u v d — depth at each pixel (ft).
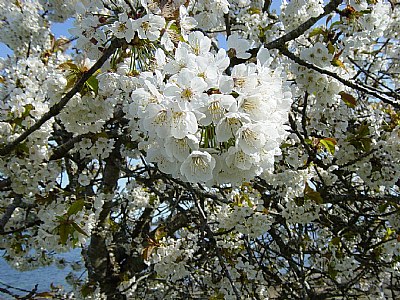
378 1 11.30
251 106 4.84
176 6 6.71
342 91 12.23
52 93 9.18
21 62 10.44
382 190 17.06
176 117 4.66
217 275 18.75
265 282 18.17
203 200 18.25
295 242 17.38
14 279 24.61
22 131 9.80
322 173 16.07
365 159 14.06
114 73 7.89
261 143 4.66
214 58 5.14
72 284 21.75
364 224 19.19
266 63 5.18
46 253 21.26
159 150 5.21
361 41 11.61
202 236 15.10
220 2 10.90
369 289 21.84
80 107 9.23
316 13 14.02
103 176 17.81
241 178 5.22
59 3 15.99
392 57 21.13
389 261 17.69
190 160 4.93
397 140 13.74
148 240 15.88
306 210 14.32
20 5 14.71
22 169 10.11
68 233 9.99
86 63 8.50
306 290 15.79
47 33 14.69
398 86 21.85
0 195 13.88
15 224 16.05
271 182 14.52
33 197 11.27
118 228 21.13
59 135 13.52
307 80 11.96
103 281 19.07
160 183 21.43
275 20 16.17
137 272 20.56
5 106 9.75
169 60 5.44
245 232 13.91
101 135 10.62
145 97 5.01
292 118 13.75
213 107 4.78
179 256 15.57
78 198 10.96
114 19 7.72
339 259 17.74
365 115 15.75
